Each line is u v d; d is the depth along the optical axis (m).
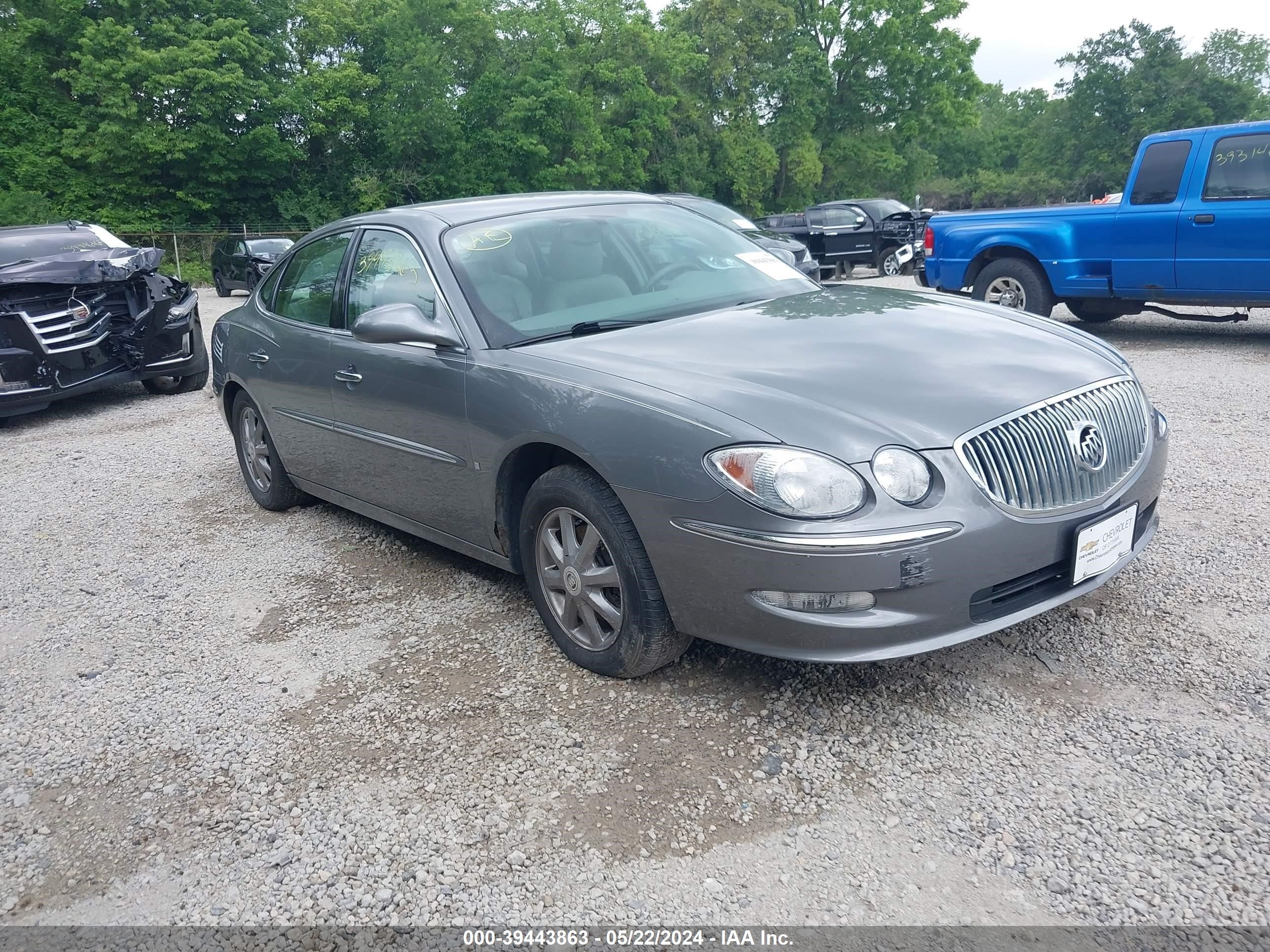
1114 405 3.13
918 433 2.71
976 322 3.54
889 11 55.50
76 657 3.92
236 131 39.19
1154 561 3.96
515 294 3.78
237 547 5.10
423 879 2.42
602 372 3.17
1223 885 2.17
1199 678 3.03
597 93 47.44
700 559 2.81
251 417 5.62
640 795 2.67
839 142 57.38
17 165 35.84
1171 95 74.25
